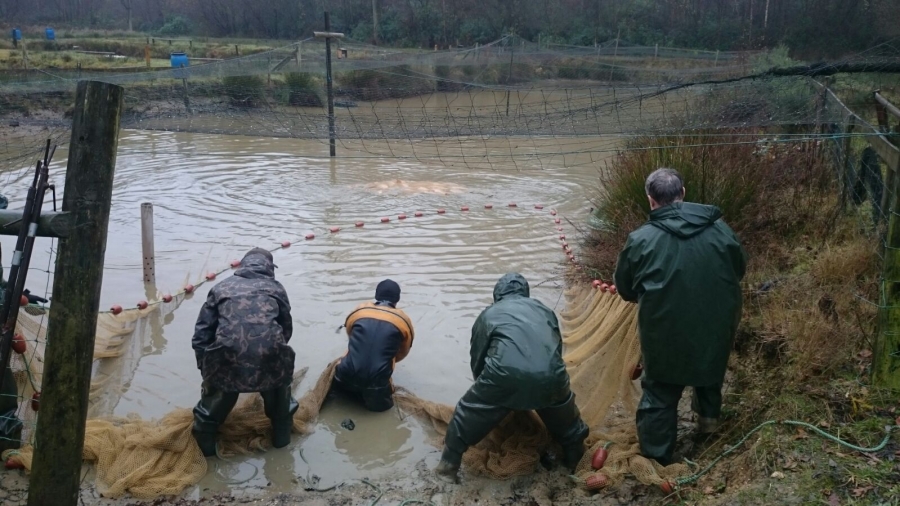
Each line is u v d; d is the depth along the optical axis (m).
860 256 5.69
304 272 8.70
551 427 4.68
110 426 4.96
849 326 4.82
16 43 30.61
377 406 5.54
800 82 7.16
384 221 11.23
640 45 39.38
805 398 4.32
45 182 3.52
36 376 5.30
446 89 24.83
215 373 4.68
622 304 6.07
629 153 9.42
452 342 6.80
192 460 4.74
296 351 6.54
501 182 14.48
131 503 4.40
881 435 3.90
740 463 4.11
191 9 47.91
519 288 5.15
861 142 7.41
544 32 42.75
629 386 5.55
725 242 4.32
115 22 49.69
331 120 8.92
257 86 19.14
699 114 7.27
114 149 3.45
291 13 45.47
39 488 3.60
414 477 4.72
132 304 7.61
